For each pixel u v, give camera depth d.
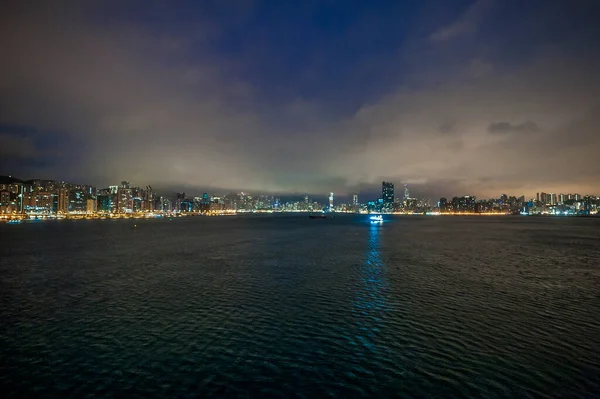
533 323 24.48
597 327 23.67
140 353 19.69
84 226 182.62
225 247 74.56
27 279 40.34
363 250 68.25
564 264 50.81
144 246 77.50
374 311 27.25
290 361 18.66
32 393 15.73
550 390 15.77
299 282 37.81
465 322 24.70
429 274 42.44
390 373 17.33
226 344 20.91
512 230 142.75
